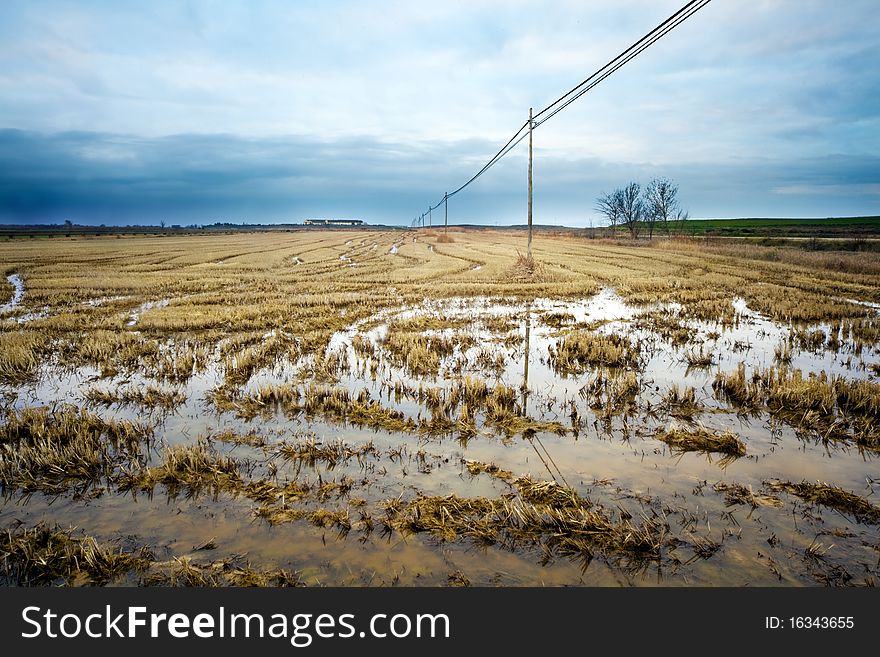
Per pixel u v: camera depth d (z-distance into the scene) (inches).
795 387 334.0
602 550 186.7
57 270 1293.1
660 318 663.1
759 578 172.6
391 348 503.5
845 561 179.3
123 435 288.4
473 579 174.6
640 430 294.8
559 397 358.6
